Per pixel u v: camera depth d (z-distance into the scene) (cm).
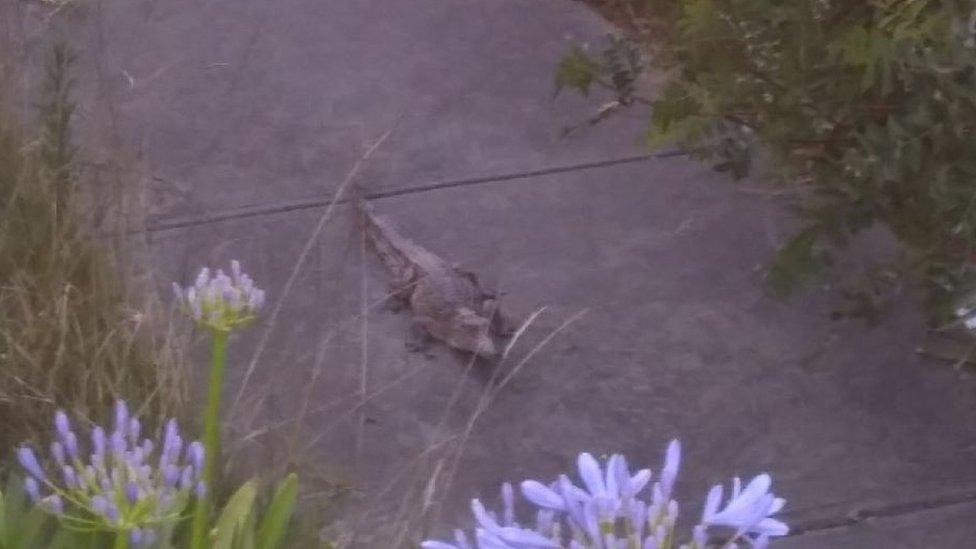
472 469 325
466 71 516
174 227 411
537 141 474
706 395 356
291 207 428
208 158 452
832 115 305
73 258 317
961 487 324
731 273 405
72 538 204
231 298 193
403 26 550
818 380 361
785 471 330
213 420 199
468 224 426
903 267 325
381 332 372
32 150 341
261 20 550
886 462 333
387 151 464
